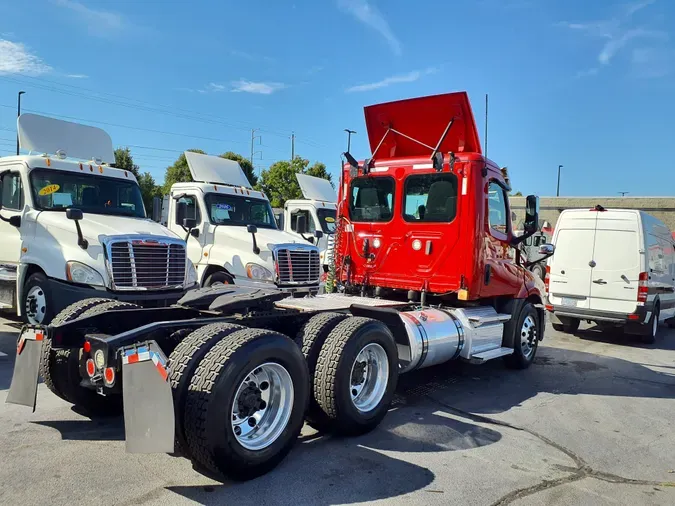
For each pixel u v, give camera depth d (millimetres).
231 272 10492
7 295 8422
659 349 10219
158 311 5109
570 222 10969
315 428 5043
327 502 3594
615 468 4473
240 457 3695
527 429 5316
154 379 3508
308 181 15695
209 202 11250
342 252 7699
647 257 10305
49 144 9156
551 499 3824
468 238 6539
